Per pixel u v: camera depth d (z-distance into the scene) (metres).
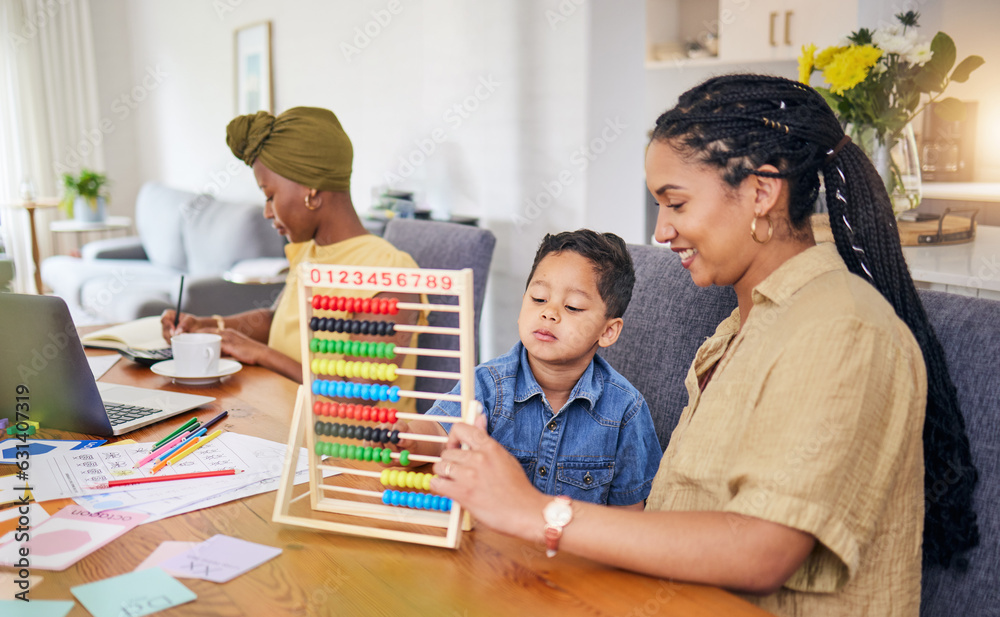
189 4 5.18
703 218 0.86
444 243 2.09
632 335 1.37
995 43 3.21
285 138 1.68
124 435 1.17
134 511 0.90
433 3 3.45
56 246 5.88
